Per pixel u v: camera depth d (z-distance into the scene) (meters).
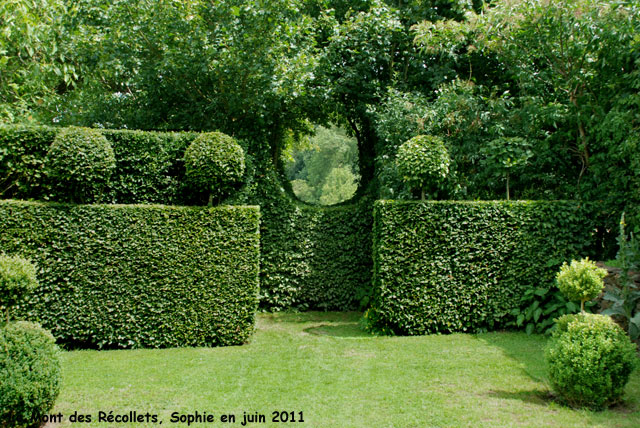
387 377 4.61
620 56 6.57
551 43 7.32
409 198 7.41
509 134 7.71
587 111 7.14
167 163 6.84
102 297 5.86
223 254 6.17
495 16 7.41
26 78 8.51
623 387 3.75
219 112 8.41
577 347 3.72
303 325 7.39
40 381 3.33
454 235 6.55
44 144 6.11
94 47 8.30
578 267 4.25
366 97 9.23
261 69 7.78
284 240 8.52
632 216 6.32
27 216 5.69
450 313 6.50
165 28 7.89
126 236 5.96
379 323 6.68
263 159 8.50
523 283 6.61
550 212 6.68
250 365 5.09
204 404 3.93
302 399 4.04
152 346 5.95
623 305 5.23
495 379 4.48
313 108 9.28
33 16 7.29
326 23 9.24
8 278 3.46
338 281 8.60
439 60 9.16
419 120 7.67
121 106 9.35
